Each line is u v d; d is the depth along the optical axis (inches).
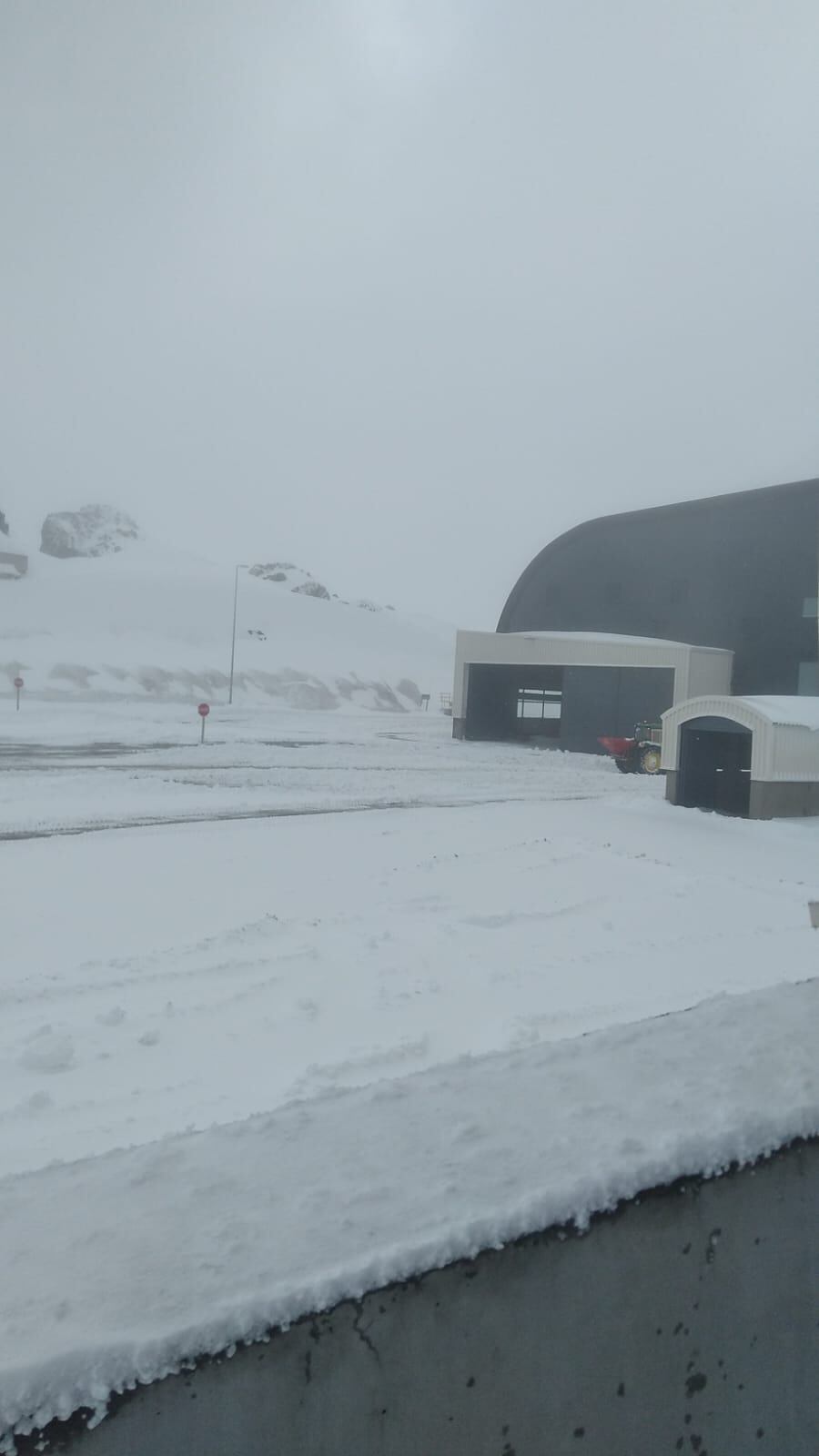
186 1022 273.0
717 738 792.9
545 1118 79.4
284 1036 263.1
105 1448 53.7
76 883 446.9
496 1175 70.6
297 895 434.6
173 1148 75.6
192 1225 64.7
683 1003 299.1
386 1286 60.9
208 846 553.0
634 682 1493.6
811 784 767.1
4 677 2689.5
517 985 311.6
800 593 1539.1
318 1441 59.2
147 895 425.7
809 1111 81.4
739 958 354.9
